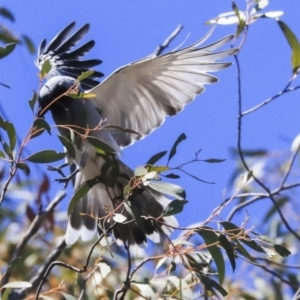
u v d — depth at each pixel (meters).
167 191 8.51
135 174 8.34
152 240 10.69
